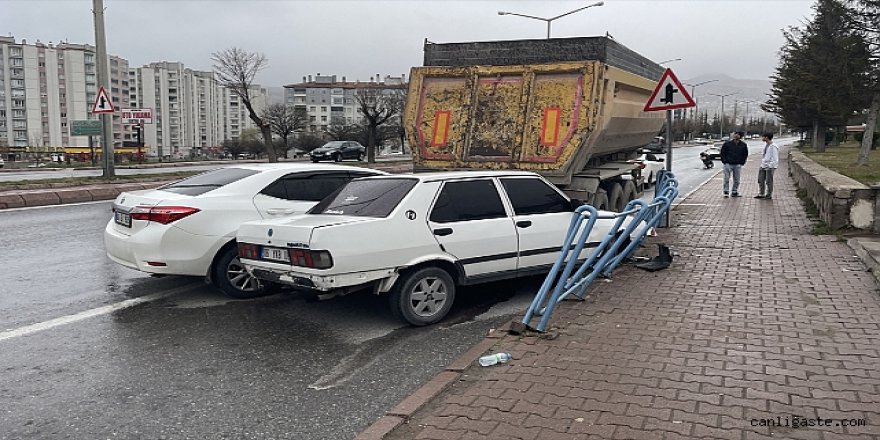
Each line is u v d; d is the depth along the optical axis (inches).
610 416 155.4
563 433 147.4
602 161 463.2
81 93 3644.2
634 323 229.5
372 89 2632.9
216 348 226.1
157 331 244.7
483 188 273.6
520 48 403.2
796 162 841.5
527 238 276.5
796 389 169.3
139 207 283.0
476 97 400.5
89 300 287.3
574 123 374.0
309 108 4901.6
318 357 217.3
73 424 167.3
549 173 379.6
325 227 230.1
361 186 275.6
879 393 166.4
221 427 165.6
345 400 182.4
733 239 407.2
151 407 177.8
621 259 313.0
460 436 147.7
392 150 3408.0
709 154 1402.6
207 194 295.1
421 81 417.4
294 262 236.2
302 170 323.9
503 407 162.4
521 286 313.4
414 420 157.2
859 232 408.8
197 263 283.6
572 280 253.1
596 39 386.0
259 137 3457.2
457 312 270.7
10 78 3469.5
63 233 462.0
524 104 386.6
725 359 192.1
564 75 379.9
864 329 219.1
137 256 279.4
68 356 217.5
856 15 944.9
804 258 342.3
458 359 197.6
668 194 317.1
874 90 948.0
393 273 240.7
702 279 297.3
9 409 176.4
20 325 250.8
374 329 247.8
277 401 181.6
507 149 389.7
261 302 287.1
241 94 1552.7
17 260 370.6
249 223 258.5
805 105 1566.2
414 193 253.0
